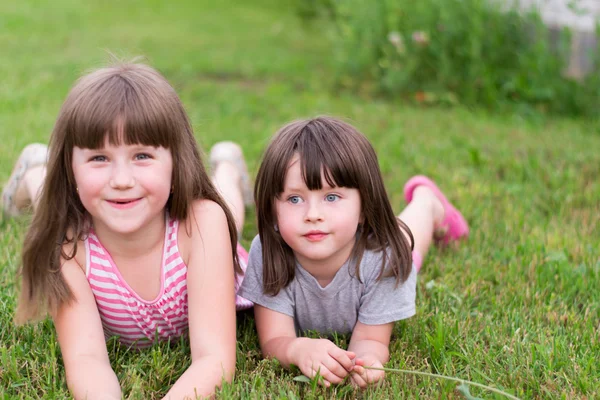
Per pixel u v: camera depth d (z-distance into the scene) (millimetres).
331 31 7125
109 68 1944
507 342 2195
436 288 2545
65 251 2014
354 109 5352
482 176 3889
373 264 2152
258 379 1962
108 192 1829
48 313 2248
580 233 3129
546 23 5660
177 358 2129
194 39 8211
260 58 7242
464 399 1897
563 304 2459
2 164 3688
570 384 1938
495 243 3033
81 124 1800
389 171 3961
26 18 8922
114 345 2162
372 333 2180
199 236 2049
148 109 1827
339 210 1981
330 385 1946
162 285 2074
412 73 5844
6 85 5492
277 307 2186
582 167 4020
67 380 1926
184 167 1960
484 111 5328
